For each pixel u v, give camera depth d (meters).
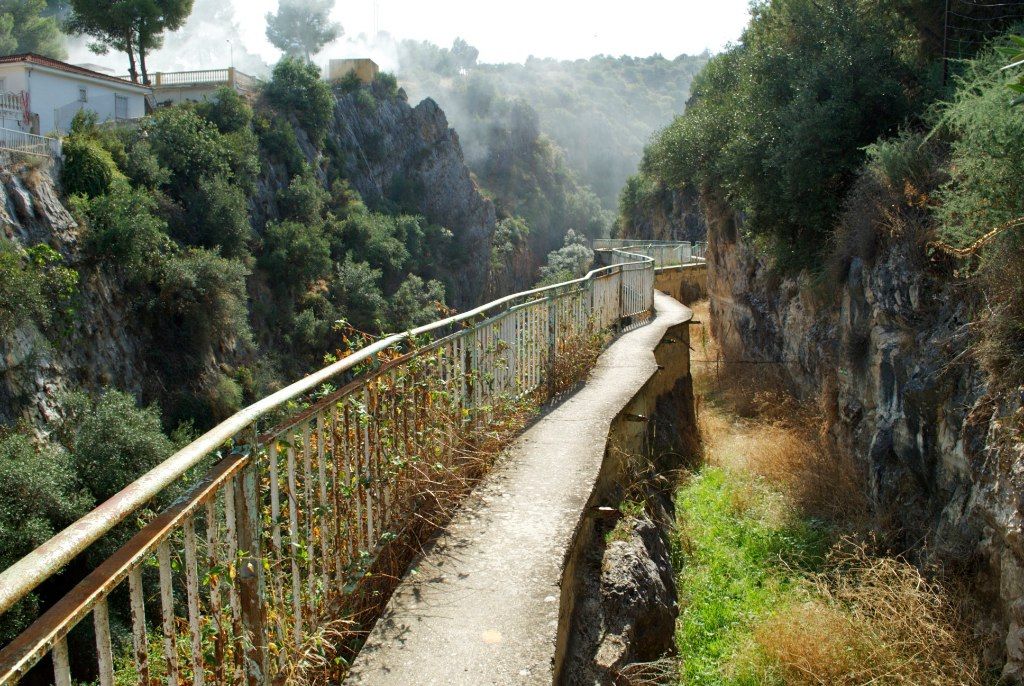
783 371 14.00
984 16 9.79
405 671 3.05
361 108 70.19
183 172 37.88
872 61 10.61
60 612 1.70
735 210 17.12
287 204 47.81
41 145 26.80
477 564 3.96
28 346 20.34
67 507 14.42
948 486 5.97
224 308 31.11
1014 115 5.24
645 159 47.53
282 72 57.62
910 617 4.77
